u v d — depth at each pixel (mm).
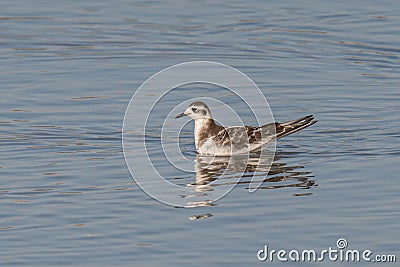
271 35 31969
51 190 19047
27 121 23906
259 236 16734
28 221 17422
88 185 19391
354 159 21000
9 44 31250
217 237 16719
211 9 34781
